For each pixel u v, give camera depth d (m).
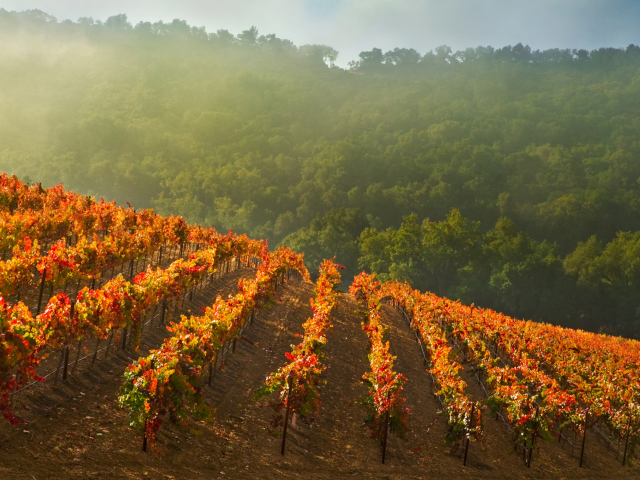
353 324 31.44
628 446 21.66
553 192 173.88
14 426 11.07
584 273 93.50
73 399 13.07
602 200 154.88
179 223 31.66
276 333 25.00
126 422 12.75
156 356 12.20
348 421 17.36
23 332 11.40
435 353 22.73
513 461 17.44
